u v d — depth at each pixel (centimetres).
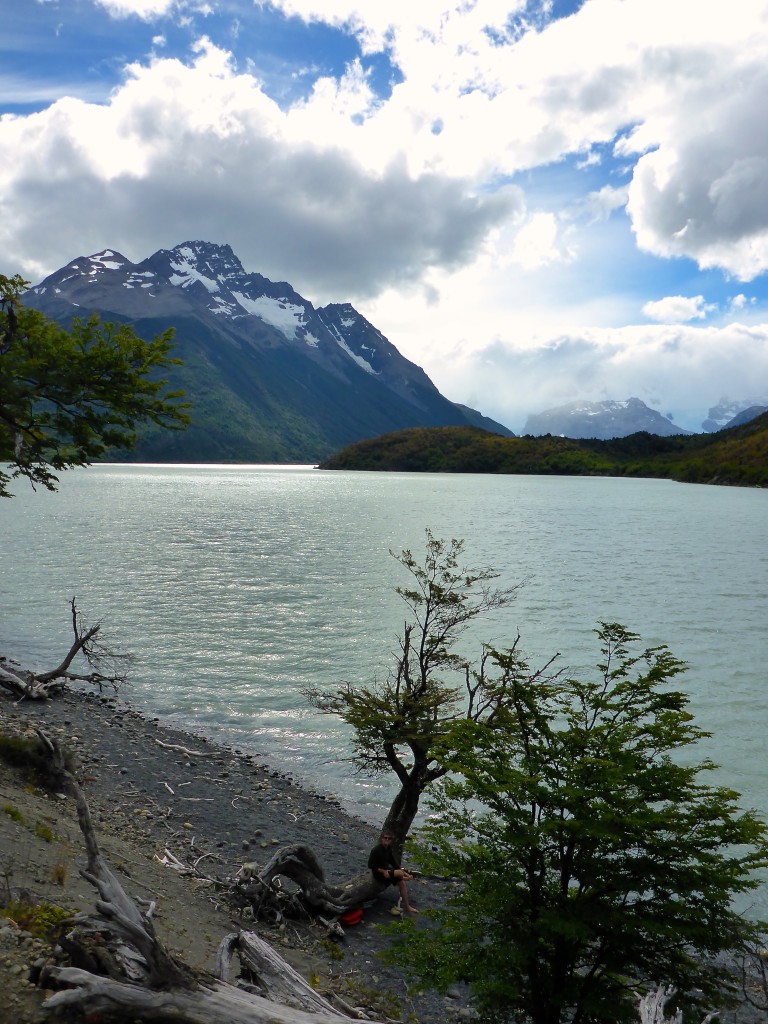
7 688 2392
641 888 684
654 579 5738
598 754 767
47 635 3419
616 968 688
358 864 1464
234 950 727
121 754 1952
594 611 4338
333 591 4856
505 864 760
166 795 1705
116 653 3161
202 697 2619
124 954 623
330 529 9188
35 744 1560
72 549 6800
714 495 19650
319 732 2305
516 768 806
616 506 14850
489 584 5219
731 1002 679
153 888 1077
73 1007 551
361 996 967
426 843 1312
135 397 1897
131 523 9606
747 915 1302
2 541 7275
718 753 2134
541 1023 701
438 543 1602
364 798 1861
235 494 16962
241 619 3947
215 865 1347
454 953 750
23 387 1752
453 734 861
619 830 695
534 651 3278
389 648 3341
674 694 805
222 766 1978
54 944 651
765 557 7256
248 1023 582
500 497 17100
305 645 3391
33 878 881
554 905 713
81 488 18875
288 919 1171
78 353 1752
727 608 4525
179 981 598
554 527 10188
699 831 727
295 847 1205
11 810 1132
